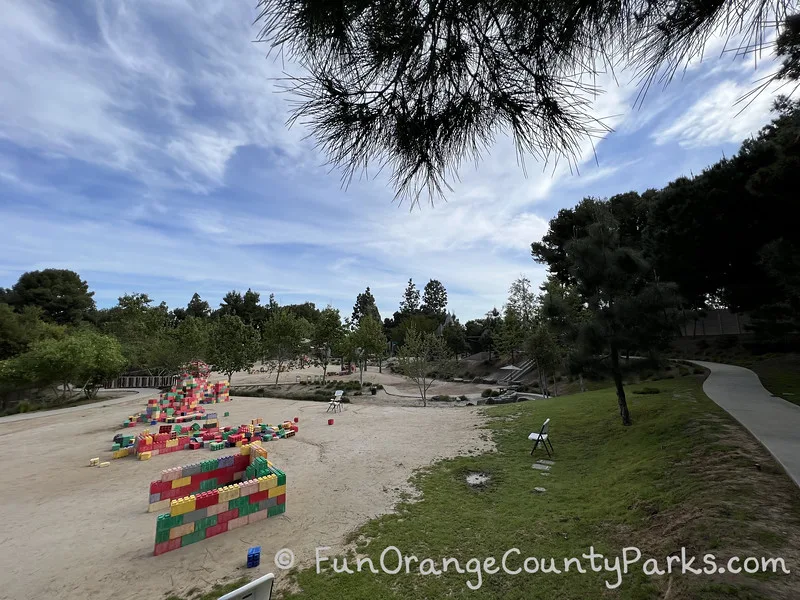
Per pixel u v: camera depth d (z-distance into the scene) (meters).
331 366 54.22
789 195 10.99
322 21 1.62
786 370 14.70
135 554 5.93
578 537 5.27
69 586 5.17
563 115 1.87
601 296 10.64
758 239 14.62
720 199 14.79
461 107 2.00
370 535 6.07
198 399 22.25
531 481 7.80
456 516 6.50
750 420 7.61
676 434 7.95
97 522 7.19
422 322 56.06
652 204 19.22
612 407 12.56
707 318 26.72
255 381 38.31
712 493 5.02
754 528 4.02
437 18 1.77
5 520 7.34
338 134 1.96
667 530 4.69
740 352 20.91
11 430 16.80
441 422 14.71
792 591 3.04
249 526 6.61
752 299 16.83
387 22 1.71
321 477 9.05
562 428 11.45
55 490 9.01
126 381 36.00
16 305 48.06
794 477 4.77
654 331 9.85
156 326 39.66
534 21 1.71
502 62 1.89
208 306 78.12
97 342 27.30
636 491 6.07
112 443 13.84
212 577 5.23
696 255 16.64
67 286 51.66
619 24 1.69
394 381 37.97
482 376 38.03
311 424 15.83
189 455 12.15
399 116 1.99
